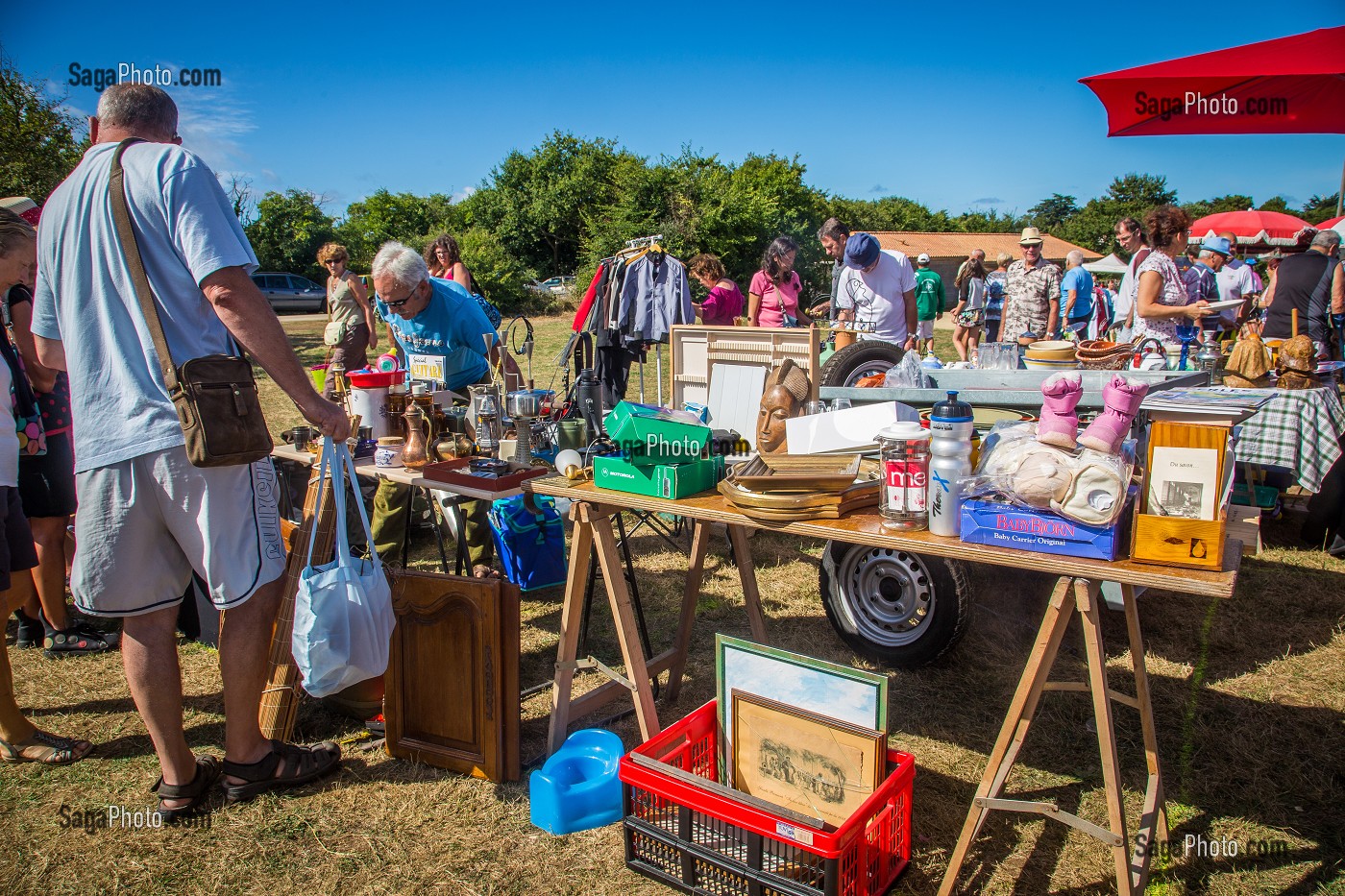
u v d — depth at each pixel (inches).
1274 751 106.7
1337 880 83.4
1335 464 173.0
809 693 90.0
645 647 129.3
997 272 503.8
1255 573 166.7
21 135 518.9
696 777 82.6
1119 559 69.6
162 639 93.7
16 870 88.7
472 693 104.7
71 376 87.6
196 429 83.6
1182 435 66.7
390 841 93.3
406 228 1665.8
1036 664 73.5
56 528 137.2
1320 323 230.4
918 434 78.2
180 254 85.8
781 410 97.3
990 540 73.0
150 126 92.2
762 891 78.0
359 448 133.7
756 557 186.5
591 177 1412.4
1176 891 82.7
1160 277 190.4
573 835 94.3
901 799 83.7
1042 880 84.6
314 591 90.6
